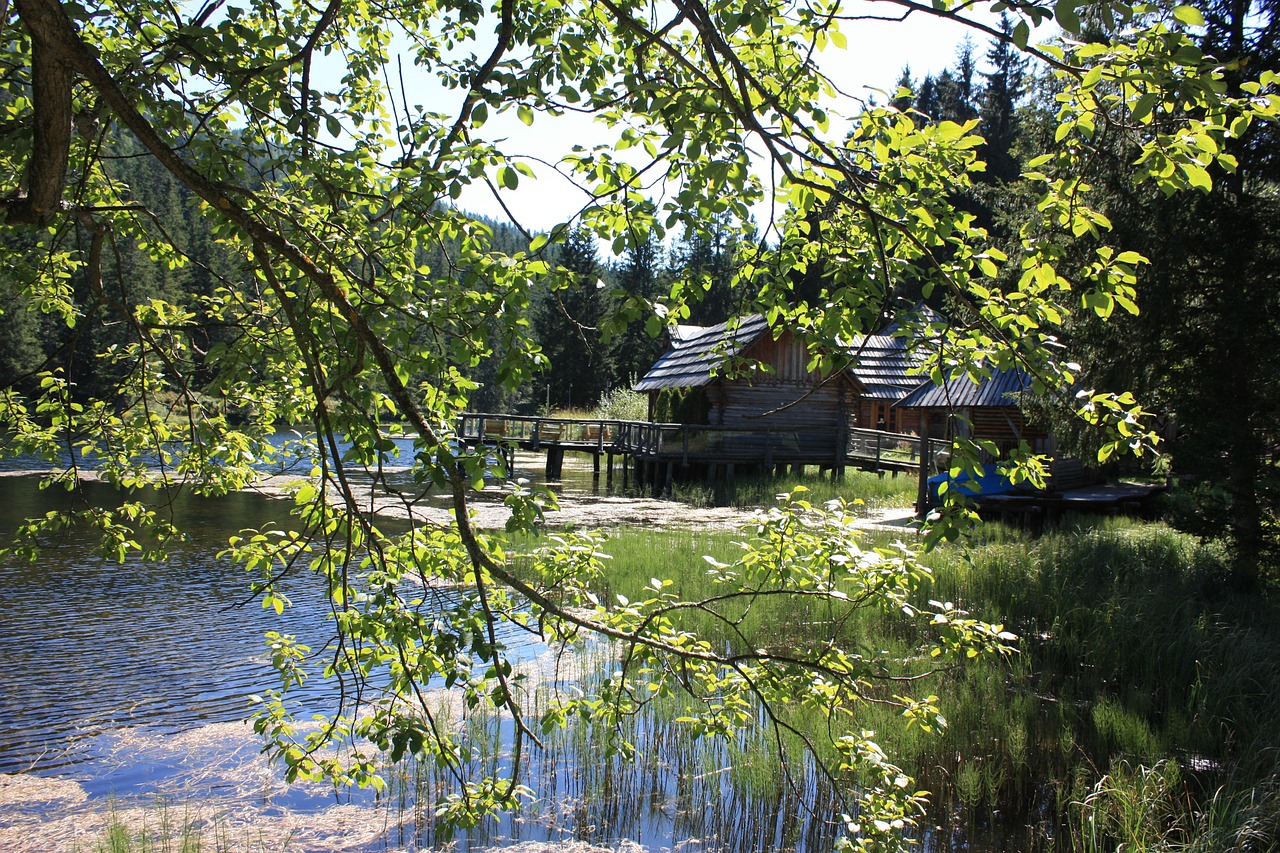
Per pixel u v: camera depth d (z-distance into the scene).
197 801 6.04
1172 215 10.63
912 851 5.27
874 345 36.44
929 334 2.81
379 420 3.35
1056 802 5.80
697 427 27.61
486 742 6.86
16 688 8.30
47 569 13.57
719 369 3.56
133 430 4.61
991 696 7.38
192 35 2.85
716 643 8.99
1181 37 2.23
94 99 3.68
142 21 3.67
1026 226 3.01
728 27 2.47
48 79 2.52
